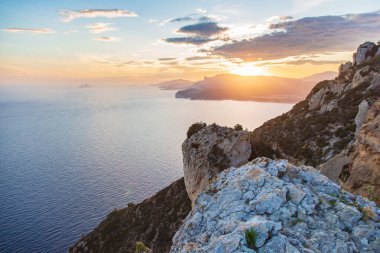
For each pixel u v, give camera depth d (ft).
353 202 30.48
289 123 223.30
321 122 193.88
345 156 81.97
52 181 618.03
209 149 135.64
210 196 35.76
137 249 72.74
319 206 29.19
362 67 228.63
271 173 33.78
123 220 181.68
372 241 25.63
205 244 28.07
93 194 540.52
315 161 156.46
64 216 447.42
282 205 28.73
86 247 183.42
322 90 241.76
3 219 436.35
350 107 190.90
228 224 27.81
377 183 59.82
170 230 146.92
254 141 163.12
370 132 67.31
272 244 23.57
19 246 363.76
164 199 168.86
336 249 24.50
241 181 33.22
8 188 576.20
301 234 25.64
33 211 465.47
